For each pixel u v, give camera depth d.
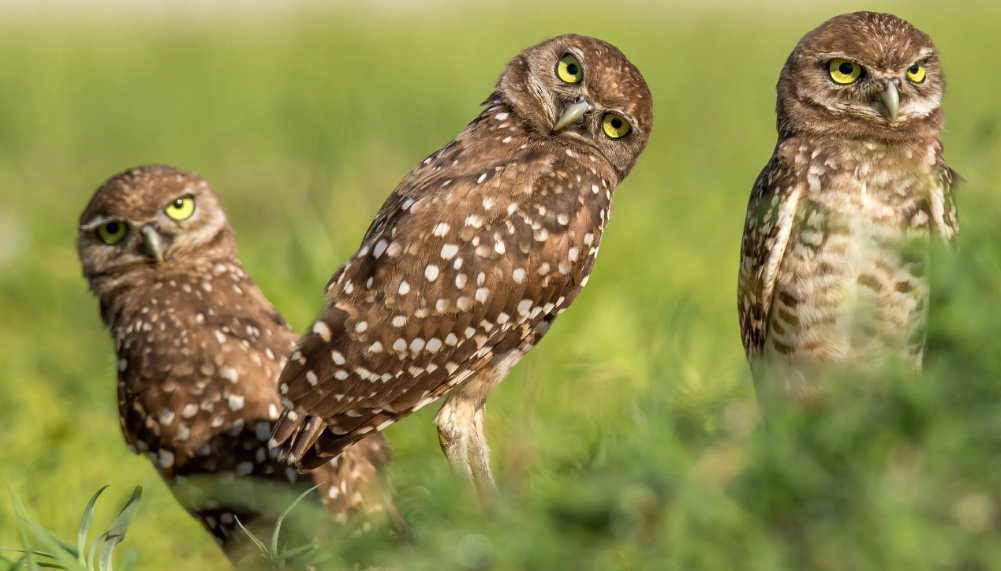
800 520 5.78
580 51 9.87
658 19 44.97
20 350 15.21
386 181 24.64
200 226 10.74
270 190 24.67
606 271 15.27
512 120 9.95
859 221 9.66
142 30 45.78
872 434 5.96
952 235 9.60
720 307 15.19
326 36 43.69
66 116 31.28
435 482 7.09
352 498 9.34
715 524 5.77
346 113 29.83
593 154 9.88
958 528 5.74
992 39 35.19
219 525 9.73
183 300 10.33
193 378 9.80
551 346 12.98
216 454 9.65
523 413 10.28
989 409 5.91
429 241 9.06
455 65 37.06
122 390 10.12
